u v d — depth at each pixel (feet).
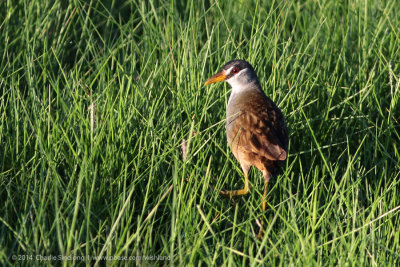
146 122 33.24
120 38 45.47
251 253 25.26
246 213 31.35
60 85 41.14
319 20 48.08
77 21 45.27
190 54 38.96
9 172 31.35
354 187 30.35
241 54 41.32
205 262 26.94
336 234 27.12
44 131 31.99
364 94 39.40
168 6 47.96
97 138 31.09
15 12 45.50
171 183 31.37
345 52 44.78
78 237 26.02
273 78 38.55
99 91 36.50
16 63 40.81
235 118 33.78
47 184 29.27
